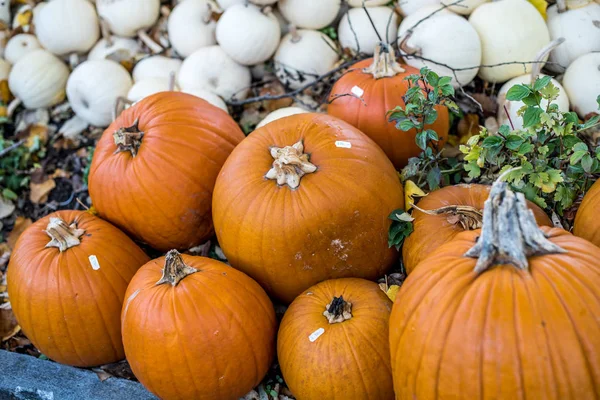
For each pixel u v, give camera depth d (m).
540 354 0.99
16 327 1.53
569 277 1.01
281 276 1.29
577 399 1.00
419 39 1.55
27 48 1.96
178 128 1.39
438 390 1.04
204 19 1.78
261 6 1.71
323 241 1.25
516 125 1.51
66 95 1.94
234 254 1.30
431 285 1.06
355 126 1.43
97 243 1.34
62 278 1.31
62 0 1.88
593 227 1.18
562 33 1.57
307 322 1.21
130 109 1.45
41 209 1.77
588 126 1.23
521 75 1.58
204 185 1.40
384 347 1.18
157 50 1.86
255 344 1.24
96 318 1.32
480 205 1.25
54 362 1.41
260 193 1.26
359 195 1.25
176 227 1.42
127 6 1.80
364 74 1.45
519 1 1.57
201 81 1.73
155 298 1.21
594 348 0.99
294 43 1.72
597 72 1.49
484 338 1.01
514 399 1.00
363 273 1.31
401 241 1.30
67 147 1.86
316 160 1.27
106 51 1.87
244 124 1.76
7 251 1.70
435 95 1.30
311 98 1.74
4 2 2.00
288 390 1.31
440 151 1.38
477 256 1.06
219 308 1.22
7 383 1.37
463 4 1.60
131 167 1.38
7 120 1.92
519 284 1.01
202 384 1.22
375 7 1.71
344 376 1.17
